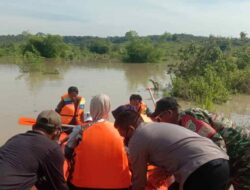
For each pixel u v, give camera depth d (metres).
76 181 4.30
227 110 17.02
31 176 3.70
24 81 25.95
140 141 3.80
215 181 3.57
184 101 18.94
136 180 3.89
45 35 62.72
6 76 29.55
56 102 16.92
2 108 14.99
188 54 24.88
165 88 23.27
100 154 4.26
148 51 57.78
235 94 22.08
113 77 31.30
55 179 3.85
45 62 52.00
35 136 3.87
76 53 66.44
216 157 3.63
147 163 3.87
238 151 4.47
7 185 3.54
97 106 4.50
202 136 3.95
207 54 24.58
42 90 21.06
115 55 67.00
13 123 12.31
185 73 24.22
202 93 18.94
